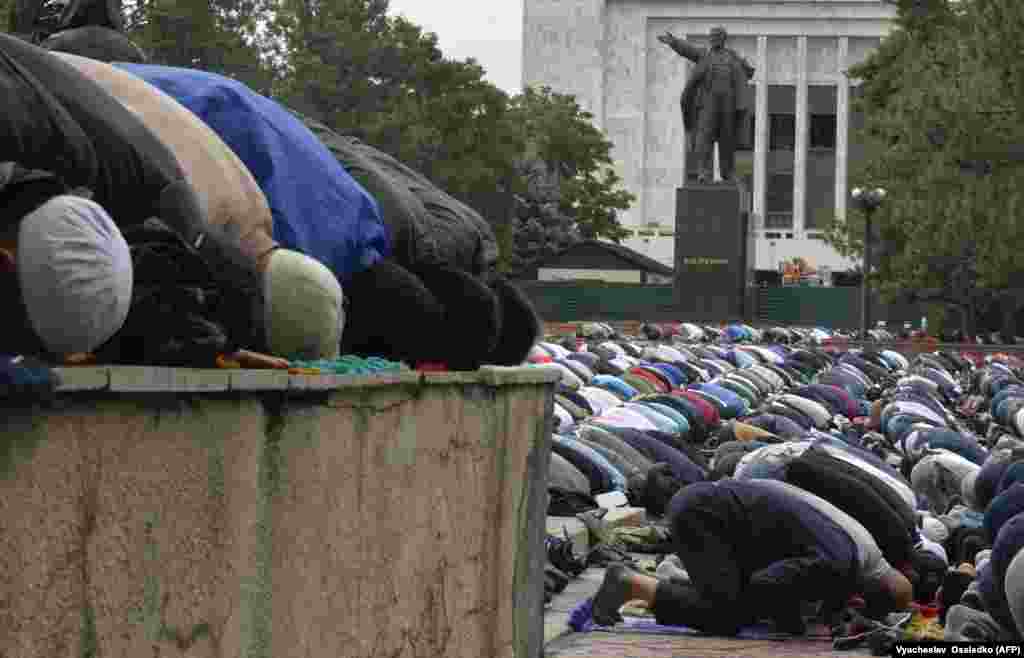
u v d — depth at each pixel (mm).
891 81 96938
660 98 182500
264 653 7535
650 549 21109
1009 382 44625
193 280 7371
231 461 7102
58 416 5777
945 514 20984
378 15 90000
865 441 31266
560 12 181125
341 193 10930
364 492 8711
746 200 86938
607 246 120688
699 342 71938
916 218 68875
